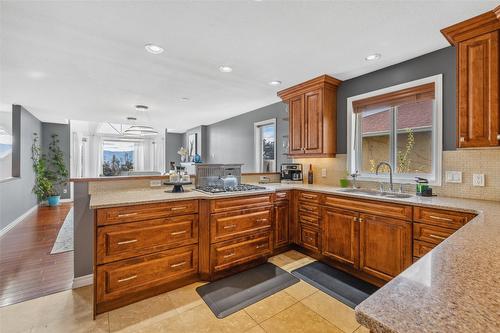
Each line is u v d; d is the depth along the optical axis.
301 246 3.09
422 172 2.62
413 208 2.04
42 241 3.52
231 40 2.18
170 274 2.15
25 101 4.33
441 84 2.36
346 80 3.20
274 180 3.88
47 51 2.37
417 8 1.73
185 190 2.65
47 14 1.78
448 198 2.22
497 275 0.68
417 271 0.71
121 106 4.67
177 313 1.88
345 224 2.55
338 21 1.89
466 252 0.86
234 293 2.16
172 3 1.67
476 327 0.46
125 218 1.92
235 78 3.14
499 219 1.39
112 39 2.15
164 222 2.12
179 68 2.80
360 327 1.73
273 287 2.26
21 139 4.79
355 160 3.18
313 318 1.83
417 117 2.65
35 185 5.78
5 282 2.36
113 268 1.88
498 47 1.77
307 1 1.65
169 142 8.81
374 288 2.25
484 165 2.12
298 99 3.47
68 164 6.80
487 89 1.82
